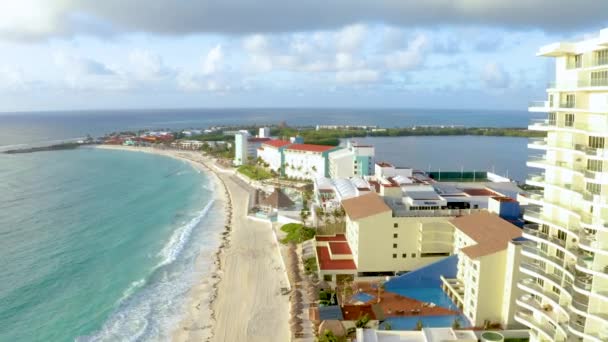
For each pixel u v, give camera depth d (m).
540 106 59.38
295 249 119.25
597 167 51.00
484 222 88.06
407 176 152.38
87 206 177.88
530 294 67.25
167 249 127.56
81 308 91.75
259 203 179.25
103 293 98.62
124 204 183.38
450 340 69.94
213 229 148.62
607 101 50.34
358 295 93.88
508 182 160.75
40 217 158.88
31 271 109.81
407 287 95.94
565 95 55.91
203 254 123.81
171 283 104.25
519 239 76.31
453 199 112.12
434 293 93.31
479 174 181.75
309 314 85.69
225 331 83.12
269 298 96.19
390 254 101.69
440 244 101.19
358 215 101.81
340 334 75.19
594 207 50.66
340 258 106.94
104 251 125.12
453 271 95.38
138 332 82.81
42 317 87.88
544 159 61.06
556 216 59.28
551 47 54.59
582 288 51.69
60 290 99.69
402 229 100.88
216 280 105.81
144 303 94.19
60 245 129.38
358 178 164.38
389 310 86.31
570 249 55.38
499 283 77.12
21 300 94.56
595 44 49.97
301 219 147.75
